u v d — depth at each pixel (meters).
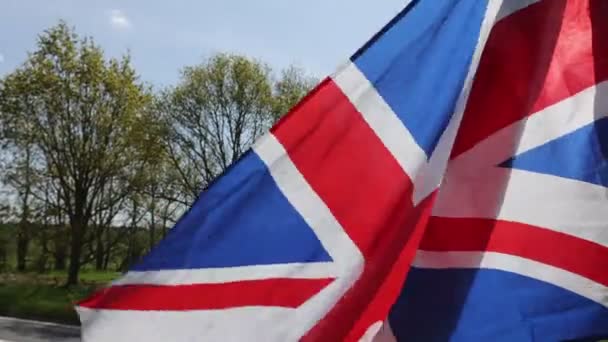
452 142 2.69
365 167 2.69
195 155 30.83
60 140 30.36
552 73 2.99
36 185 31.20
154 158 30.92
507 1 3.05
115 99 30.33
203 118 30.67
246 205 2.66
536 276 2.80
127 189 31.39
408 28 2.82
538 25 3.03
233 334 2.56
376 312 2.56
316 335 2.52
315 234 2.63
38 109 30.08
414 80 2.77
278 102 30.78
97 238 33.50
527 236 2.84
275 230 2.66
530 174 2.90
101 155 30.42
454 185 2.89
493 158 2.91
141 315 2.57
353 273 2.58
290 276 2.61
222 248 2.63
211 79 30.48
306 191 2.67
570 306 2.77
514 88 2.97
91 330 2.56
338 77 2.78
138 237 39.66
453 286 2.80
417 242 2.61
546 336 2.76
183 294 2.59
